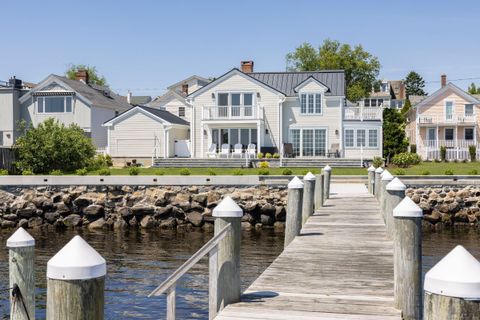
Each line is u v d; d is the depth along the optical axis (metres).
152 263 16.94
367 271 8.95
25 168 33.81
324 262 9.68
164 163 39.69
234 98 43.91
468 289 2.82
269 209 25.05
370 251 10.66
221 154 41.88
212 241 6.23
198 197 25.56
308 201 15.38
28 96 49.72
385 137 48.72
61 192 26.36
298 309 6.77
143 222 25.56
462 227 24.86
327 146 43.50
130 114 44.97
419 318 6.49
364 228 13.60
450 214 25.48
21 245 7.04
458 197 25.58
